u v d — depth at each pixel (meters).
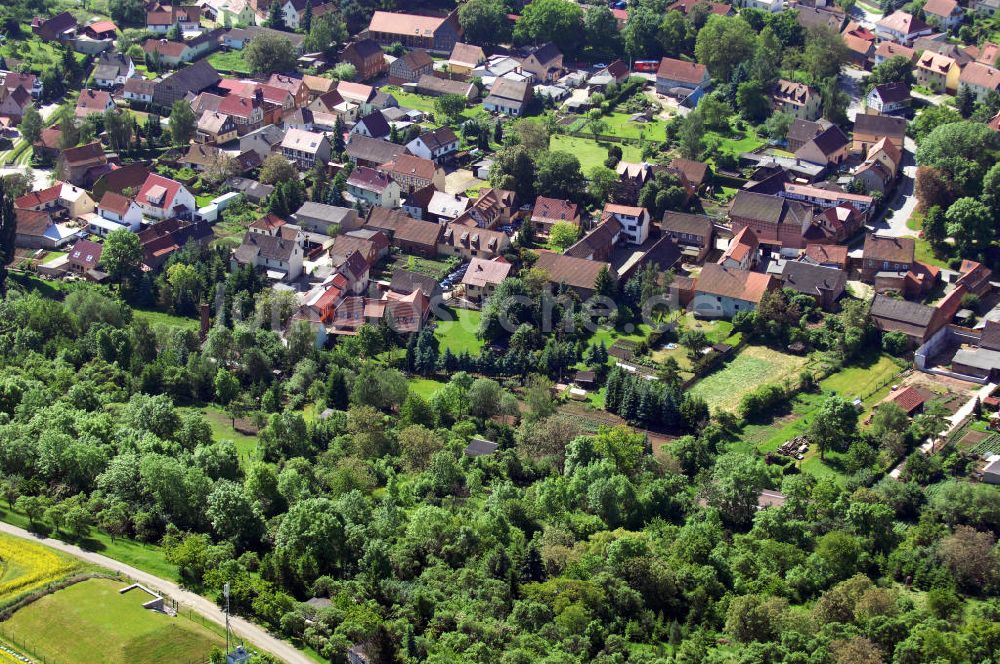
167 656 194.00
